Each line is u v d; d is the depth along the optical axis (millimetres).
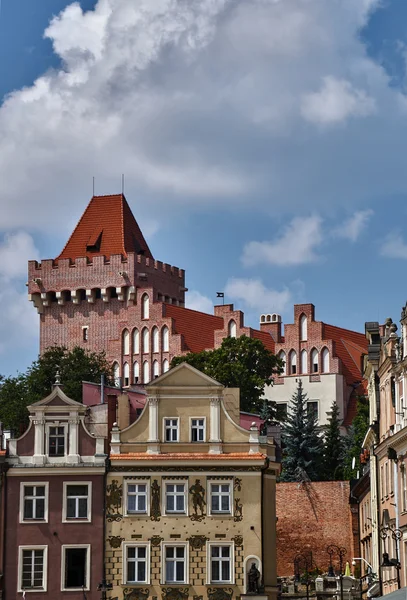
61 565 97312
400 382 97188
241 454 99375
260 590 96250
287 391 196125
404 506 95125
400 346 97750
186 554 97750
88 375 177250
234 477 98875
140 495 98688
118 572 97438
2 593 96688
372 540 112312
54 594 96875
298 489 133625
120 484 98625
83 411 99375
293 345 197875
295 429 156750
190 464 98875
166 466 98812
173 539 97938
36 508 98188
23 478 98375
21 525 97688
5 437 103938
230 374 168500
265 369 176625
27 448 98875
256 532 98000
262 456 99125
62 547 97625
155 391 100250
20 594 96750
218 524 98125
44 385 173250
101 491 98438
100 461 98625
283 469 152500
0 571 97000
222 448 99625
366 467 122250
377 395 109000
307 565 131375
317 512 132625
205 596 97125
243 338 176250
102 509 98188
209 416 100000
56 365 175125
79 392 171375
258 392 170375
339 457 159125
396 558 96438
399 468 96562
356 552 130875
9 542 97500
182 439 99750
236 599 97125
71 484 98500
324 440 167625
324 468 157000
